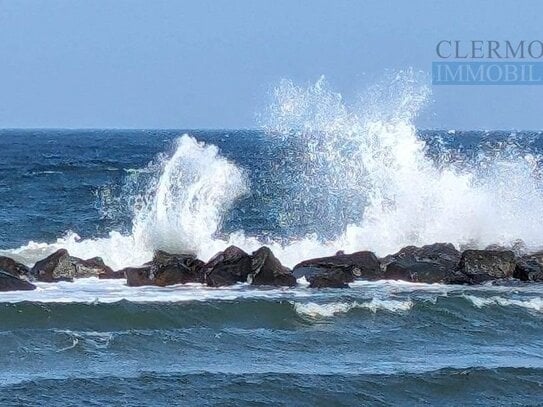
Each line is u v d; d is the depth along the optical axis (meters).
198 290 36.78
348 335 32.16
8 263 38.12
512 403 26.33
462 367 28.62
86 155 175.25
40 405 24.62
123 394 25.66
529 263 41.03
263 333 31.92
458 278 39.81
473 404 26.20
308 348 30.62
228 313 33.41
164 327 32.28
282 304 33.94
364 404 25.89
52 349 29.31
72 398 25.22
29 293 35.59
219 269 38.03
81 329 31.56
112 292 36.09
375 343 31.42
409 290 37.81
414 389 26.97
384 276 39.81
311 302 34.47
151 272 37.78
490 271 40.22
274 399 25.84
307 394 26.22
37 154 179.62
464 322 34.09
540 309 35.56
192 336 31.14
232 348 30.31
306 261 40.00
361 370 28.31
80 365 28.06
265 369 28.12
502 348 31.47
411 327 33.31
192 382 26.69
